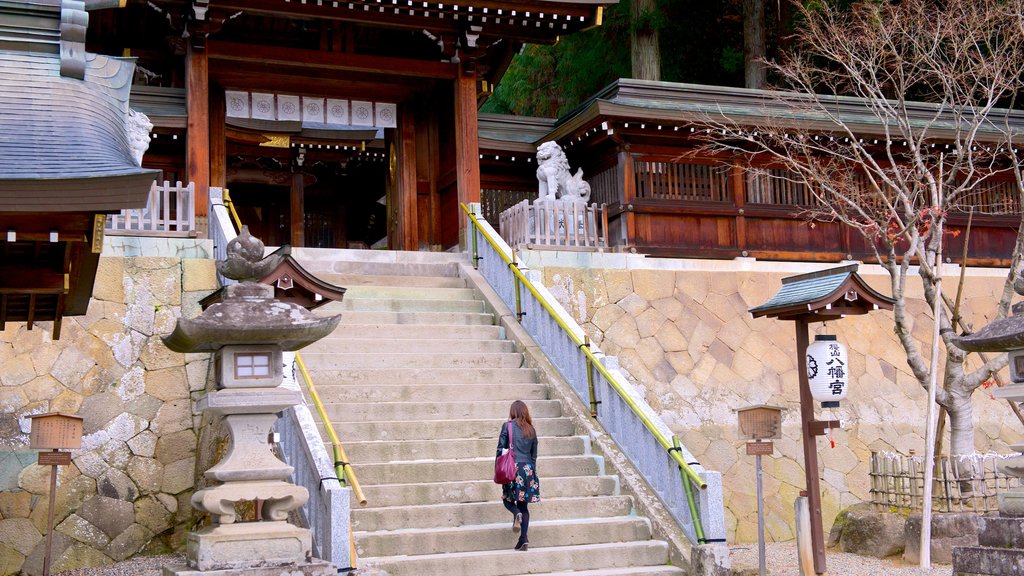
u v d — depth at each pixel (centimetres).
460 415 1107
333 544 778
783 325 1561
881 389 1562
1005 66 1455
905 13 1555
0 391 1112
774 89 1869
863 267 1677
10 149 671
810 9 1794
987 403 1623
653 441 1009
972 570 848
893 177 1688
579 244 1562
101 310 1180
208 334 713
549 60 2662
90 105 745
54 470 841
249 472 716
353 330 1239
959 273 1744
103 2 777
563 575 884
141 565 1051
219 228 1312
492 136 1864
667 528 949
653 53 2323
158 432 1164
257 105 1714
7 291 759
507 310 1354
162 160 1619
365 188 2667
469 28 1630
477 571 876
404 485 959
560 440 1070
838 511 1455
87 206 655
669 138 1630
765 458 1448
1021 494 841
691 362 1483
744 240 1667
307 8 1545
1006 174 1839
